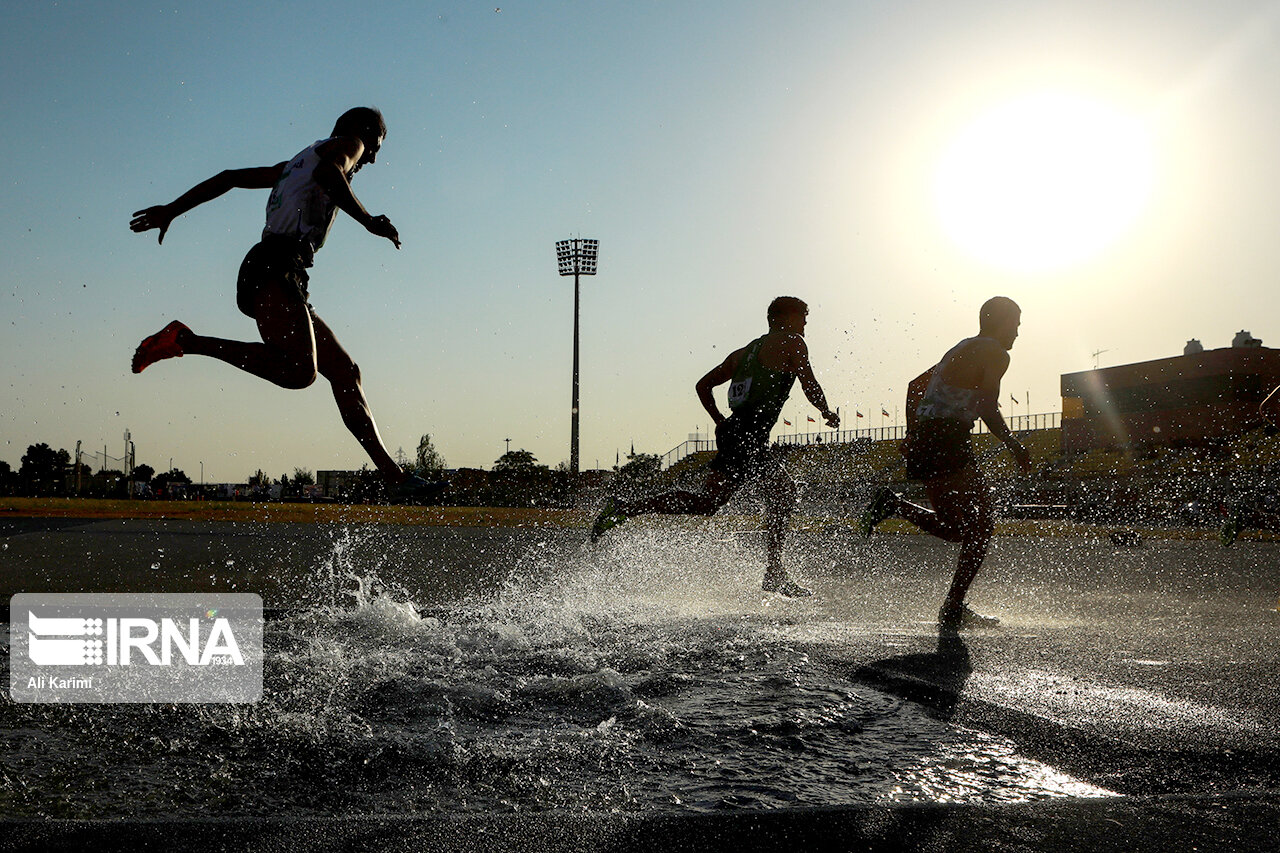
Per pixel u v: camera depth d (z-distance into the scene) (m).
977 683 2.83
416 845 1.49
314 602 4.88
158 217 3.92
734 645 3.49
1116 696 2.65
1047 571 8.29
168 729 2.23
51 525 14.14
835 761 1.98
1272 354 46.03
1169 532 16.70
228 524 15.70
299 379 3.58
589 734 2.20
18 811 1.65
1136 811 1.66
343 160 3.75
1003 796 1.74
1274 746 2.10
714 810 1.67
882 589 6.39
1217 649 3.59
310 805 1.71
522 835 1.53
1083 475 43.16
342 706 2.47
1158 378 49.22
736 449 5.51
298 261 3.67
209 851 1.45
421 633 3.76
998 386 4.75
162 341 3.44
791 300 5.68
